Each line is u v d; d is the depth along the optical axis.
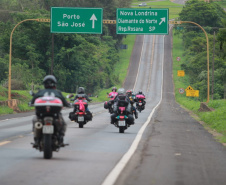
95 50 150.88
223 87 139.88
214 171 16.80
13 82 106.31
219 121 43.75
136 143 24.97
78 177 14.13
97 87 174.50
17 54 136.50
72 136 28.42
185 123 47.59
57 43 139.00
